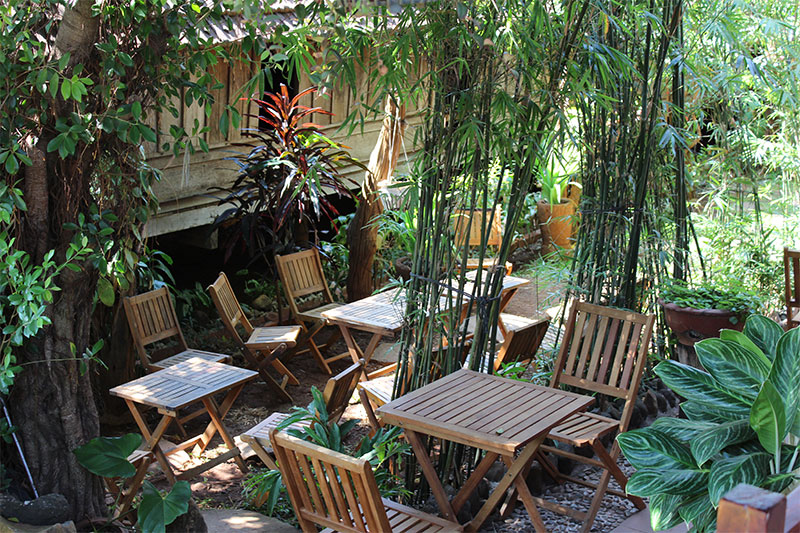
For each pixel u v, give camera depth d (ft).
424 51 12.97
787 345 8.65
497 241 24.43
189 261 28.14
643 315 13.82
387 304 20.75
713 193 23.11
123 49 10.97
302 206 23.04
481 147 12.06
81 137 10.77
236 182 23.36
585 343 14.35
